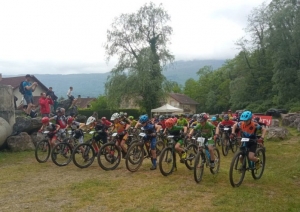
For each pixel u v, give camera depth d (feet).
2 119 40.96
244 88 149.89
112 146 29.09
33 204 19.19
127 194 20.76
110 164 29.73
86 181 24.30
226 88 206.80
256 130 22.63
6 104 42.80
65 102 63.52
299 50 120.67
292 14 120.98
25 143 40.55
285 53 122.31
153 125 28.50
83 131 33.06
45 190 22.13
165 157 26.18
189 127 30.35
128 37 116.67
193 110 232.12
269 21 132.16
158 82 107.76
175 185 22.98
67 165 31.07
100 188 22.30
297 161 32.60
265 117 62.95
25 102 56.70
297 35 118.73
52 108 59.98
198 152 23.82
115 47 116.47
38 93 133.08
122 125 29.66
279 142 49.01
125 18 117.19
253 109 140.26
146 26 116.26
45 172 28.09
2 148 40.34
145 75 106.11
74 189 22.20
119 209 18.02
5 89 42.83
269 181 24.43
